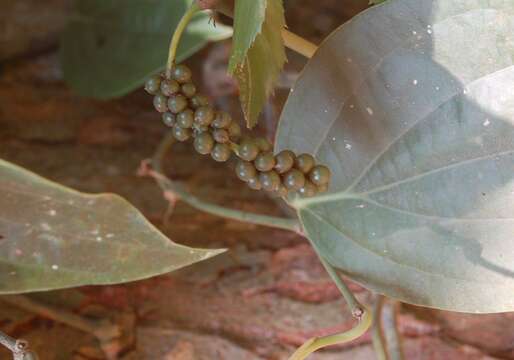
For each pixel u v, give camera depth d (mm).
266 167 327
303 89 358
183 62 569
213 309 447
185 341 433
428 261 354
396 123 352
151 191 506
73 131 541
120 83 504
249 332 439
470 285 349
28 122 544
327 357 430
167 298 449
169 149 536
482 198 345
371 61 348
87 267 350
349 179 361
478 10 334
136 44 497
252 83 336
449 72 342
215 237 482
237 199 504
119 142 537
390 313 423
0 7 573
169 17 483
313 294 455
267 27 331
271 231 486
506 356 429
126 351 427
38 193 331
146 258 344
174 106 325
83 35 517
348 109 356
